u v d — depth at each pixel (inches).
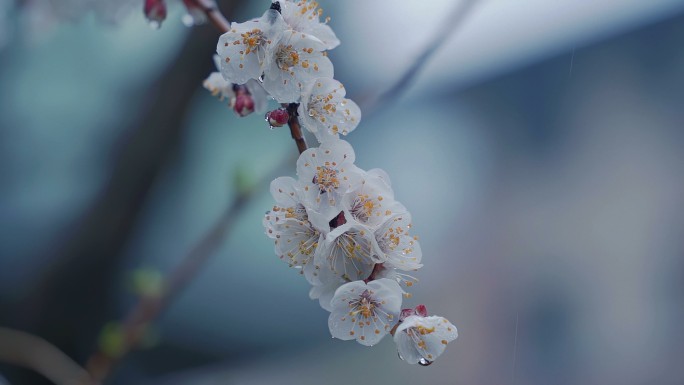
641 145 54.4
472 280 57.1
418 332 24.5
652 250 52.6
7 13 40.2
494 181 59.4
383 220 24.3
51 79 53.6
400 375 54.8
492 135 59.7
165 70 42.2
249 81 26.3
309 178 24.3
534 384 52.5
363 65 54.3
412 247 24.6
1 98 53.2
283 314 56.9
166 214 54.1
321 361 56.0
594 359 51.6
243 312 56.2
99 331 47.8
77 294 46.6
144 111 42.6
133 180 43.3
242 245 57.7
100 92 52.6
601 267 54.0
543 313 54.7
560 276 55.0
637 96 55.1
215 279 56.3
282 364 55.3
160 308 36.0
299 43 24.4
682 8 54.2
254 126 56.1
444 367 54.9
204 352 54.4
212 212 55.5
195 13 28.2
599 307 53.2
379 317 24.3
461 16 32.6
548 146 58.0
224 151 55.9
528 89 58.6
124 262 51.3
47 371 36.9
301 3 24.6
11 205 51.6
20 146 52.9
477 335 55.2
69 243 45.2
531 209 57.5
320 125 24.4
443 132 60.9
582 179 56.2
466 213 59.5
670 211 52.5
